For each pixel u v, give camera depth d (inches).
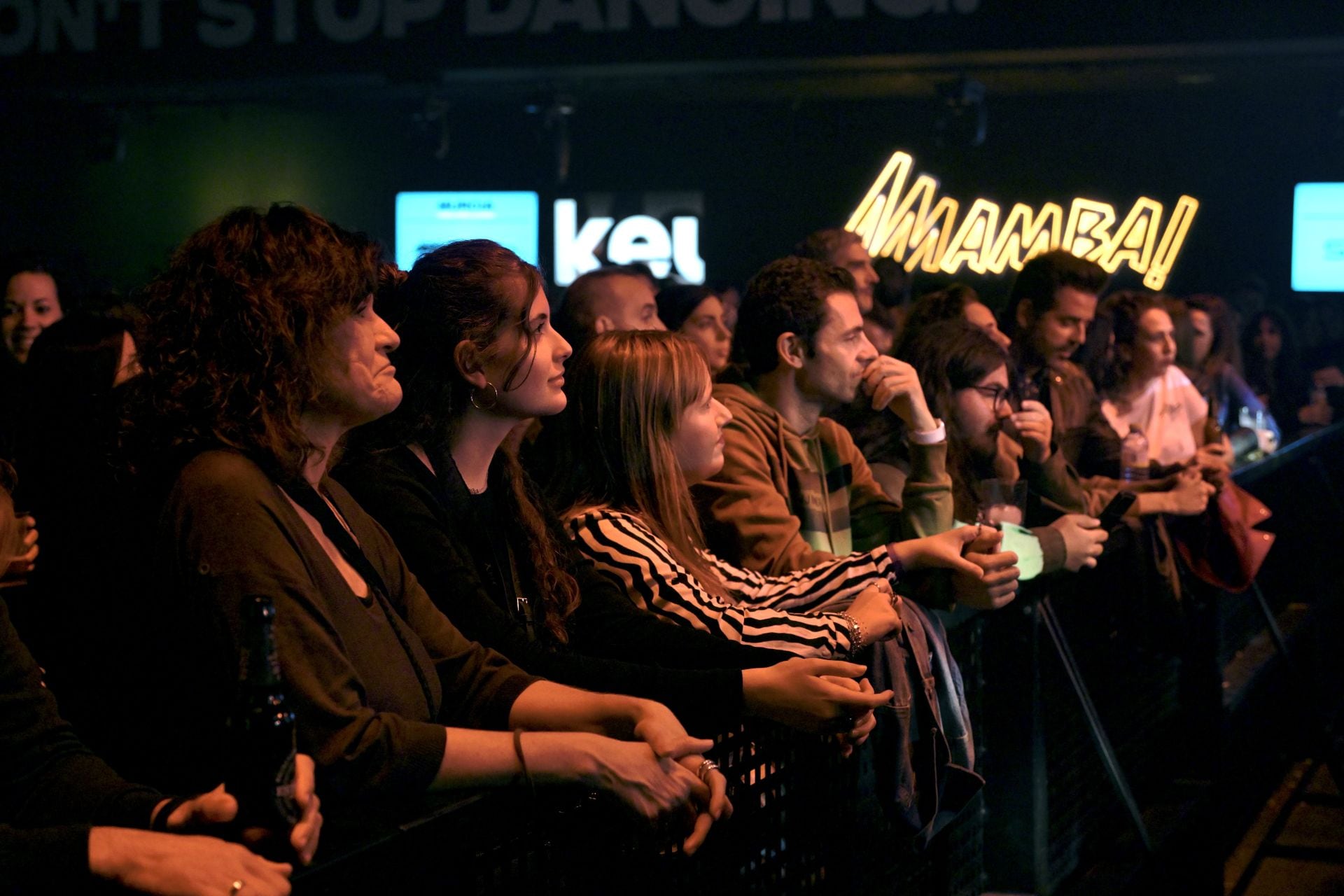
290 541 52.9
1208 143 418.3
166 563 51.9
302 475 57.4
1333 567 227.0
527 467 86.7
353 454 68.4
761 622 75.0
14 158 432.1
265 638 44.3
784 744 73.1
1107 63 338.0
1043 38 301.9
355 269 56.6
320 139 466.9
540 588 70.8
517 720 59.9
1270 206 418.0
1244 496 144.9
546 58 319.3
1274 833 170.9
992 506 99.9
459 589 65.5
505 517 72.0
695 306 173.0
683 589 75.6
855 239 174.4
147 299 56.6
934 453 99.2
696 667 70.0
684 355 80.4
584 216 451.2
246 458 53.4
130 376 84.7
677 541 79.4
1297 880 157.4
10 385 105.1
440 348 68.4
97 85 337.4
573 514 79.1
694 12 312.8
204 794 45.9
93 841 41.8
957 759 86.4
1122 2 298.4
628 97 418.3
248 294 54.2
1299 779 186.4
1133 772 131.6
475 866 50.9
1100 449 149.0
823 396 100.7
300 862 43.8
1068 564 104.4
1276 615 200.2
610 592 73.4
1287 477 203.9
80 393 82.6
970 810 100.0
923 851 89.1
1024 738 102.4
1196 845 137.3
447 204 454.6
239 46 330.0
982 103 379.2
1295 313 357.7
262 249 55.2
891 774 79.7
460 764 51.9
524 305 68.8
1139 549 127.8
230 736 44.3
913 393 98.6
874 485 106.7
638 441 79.3
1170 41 297.1
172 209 474.6
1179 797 138.0
